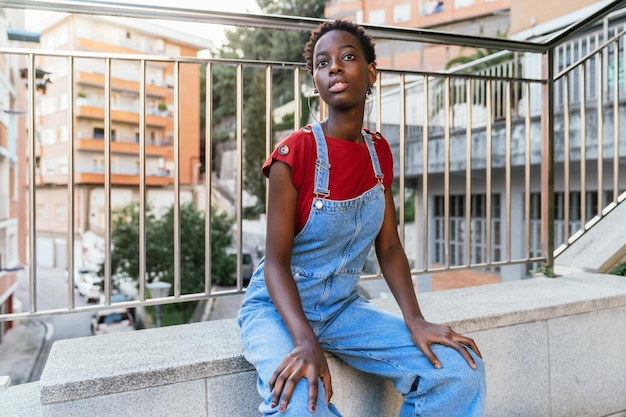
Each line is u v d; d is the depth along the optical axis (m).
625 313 1.66
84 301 10.60
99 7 1.30
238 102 1.53
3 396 1.26
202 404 1.06
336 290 1.06
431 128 7.90
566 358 1.53
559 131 5.79
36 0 1.25
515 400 1.43
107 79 1.40
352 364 1.12
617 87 2.41
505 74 7.10
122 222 10.46
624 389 1.64
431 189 8.49
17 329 10.01
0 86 8.77
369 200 1.04
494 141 6.72
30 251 1.34
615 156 2.41
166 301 1.46
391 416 1.23
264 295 1.08
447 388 0.94
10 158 9.48
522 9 8.52
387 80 13.23
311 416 0.81
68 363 1.05
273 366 0.88
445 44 1.75
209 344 1.18
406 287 1.10
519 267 7.12
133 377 1.00
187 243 10.45
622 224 2.23
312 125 1.05
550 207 2.04
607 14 1.97
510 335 1.42
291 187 1.00
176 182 1.48
